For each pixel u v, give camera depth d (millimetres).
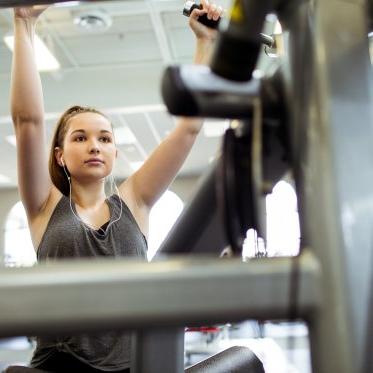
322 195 393
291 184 480
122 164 8430
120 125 6559
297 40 439
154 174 1248
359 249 382
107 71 5387
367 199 392
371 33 537
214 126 5203
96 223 1165
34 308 359
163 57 5086
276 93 455
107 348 1006
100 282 369
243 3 428
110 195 1235
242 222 464
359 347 366
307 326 399
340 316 371
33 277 365
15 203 10109
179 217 650
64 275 368
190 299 375
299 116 425
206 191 583
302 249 435
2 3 661
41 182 1202
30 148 1167
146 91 5441
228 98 434
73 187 1236
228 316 380
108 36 4609
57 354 1003
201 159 8023
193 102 423
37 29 4324
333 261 380
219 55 434
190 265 386
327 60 415
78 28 4387
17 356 4594
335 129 401
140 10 4102
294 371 1725
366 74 421
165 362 799
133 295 370
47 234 1139
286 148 463
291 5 451
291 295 380
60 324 362
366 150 401
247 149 468
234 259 405
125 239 1147
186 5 870
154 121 6461
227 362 961
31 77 1149
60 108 5414
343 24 428
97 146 1237
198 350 4250
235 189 460
